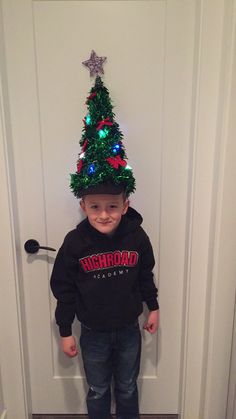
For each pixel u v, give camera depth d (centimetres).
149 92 122
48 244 134
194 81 118
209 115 117
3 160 118
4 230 124
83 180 105
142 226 134
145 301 129
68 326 120
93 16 116
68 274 118
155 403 153
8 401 140
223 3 109
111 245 115
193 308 134
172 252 136
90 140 107
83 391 150
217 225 120
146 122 125
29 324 142
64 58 119
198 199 124
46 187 129
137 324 129
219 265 123
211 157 120
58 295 119
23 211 131
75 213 132
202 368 139
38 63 119
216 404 137
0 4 113
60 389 150
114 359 134
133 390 134
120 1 115
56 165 128
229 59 107
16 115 123
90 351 127
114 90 122
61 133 125
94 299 117
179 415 150
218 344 131
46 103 123
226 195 117
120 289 117
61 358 147
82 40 118
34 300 140
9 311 131
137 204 132
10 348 135
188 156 127
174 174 129
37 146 126
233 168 114
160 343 146
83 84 121
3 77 116
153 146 127
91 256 115
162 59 120
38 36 117
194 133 119
